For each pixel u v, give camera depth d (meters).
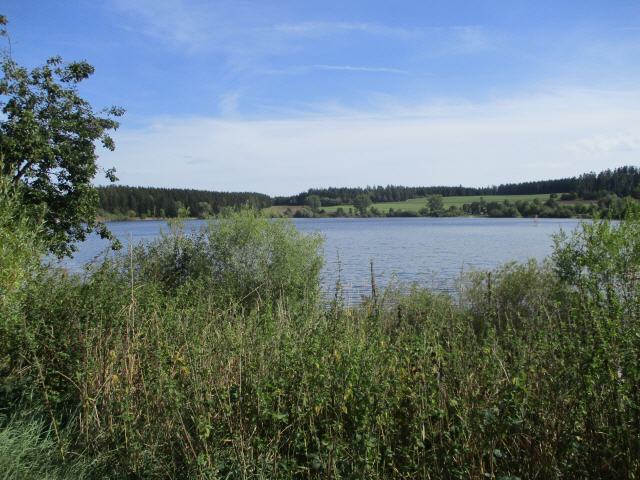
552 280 10.30
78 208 14.60
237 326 6.67
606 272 7.86
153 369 5.55
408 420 4.70
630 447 3.90
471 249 42.00
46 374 6.02
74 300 7.29
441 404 4.64
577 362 4.30
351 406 4.60
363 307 8.41
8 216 7.77
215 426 4.88
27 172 13.66
